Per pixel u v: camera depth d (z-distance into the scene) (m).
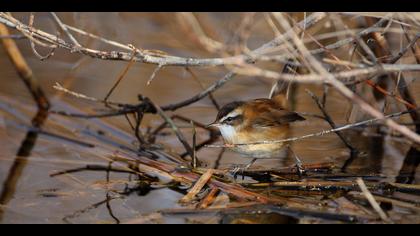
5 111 14.05
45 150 12.53
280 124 10.91
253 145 10.98
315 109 13.73
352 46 12.20
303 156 12.00
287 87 12.31
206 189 10.52
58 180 11.16
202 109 13.99
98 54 10.25
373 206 9.28
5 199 10.40
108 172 11.52
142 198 10.42
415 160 11.81
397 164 11.66
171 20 16.12
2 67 15.69
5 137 13.03
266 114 10.95
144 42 15.69
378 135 12.96
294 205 9.79
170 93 14.34
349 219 9.25
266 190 10.48
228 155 12.34
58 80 14.84
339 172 11.26
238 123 10.98
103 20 16.48
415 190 10.28
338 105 13.99
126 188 10.84
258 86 14.73
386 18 10.05
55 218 9.73
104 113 13.90
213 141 13.09
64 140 13.04
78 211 9.98
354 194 10.25
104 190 10.76
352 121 12.90
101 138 13.16
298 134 12.77
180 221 9.51
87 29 16.06
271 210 9.59
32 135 13.19
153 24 16.30
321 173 11.16
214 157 12.21
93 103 14.19
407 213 9.51
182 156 12.30
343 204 9.86
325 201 10.02
